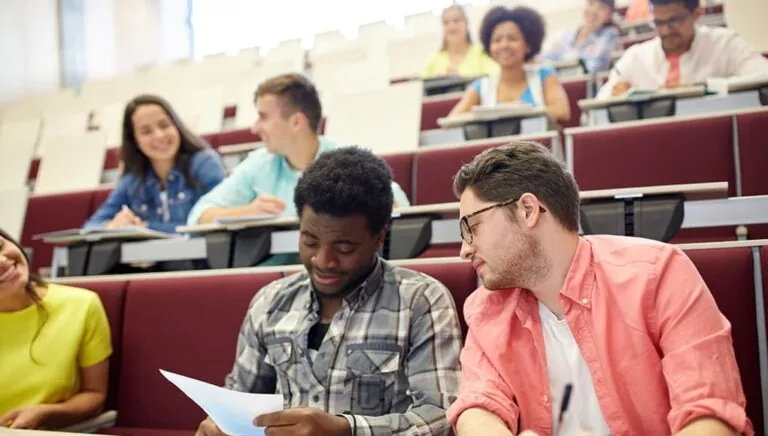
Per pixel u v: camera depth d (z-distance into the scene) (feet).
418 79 7.54
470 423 2.02
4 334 3.22
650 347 1.98
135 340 3.38
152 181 5.23
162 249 4.01
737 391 1.82
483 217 2.10
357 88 7.93
